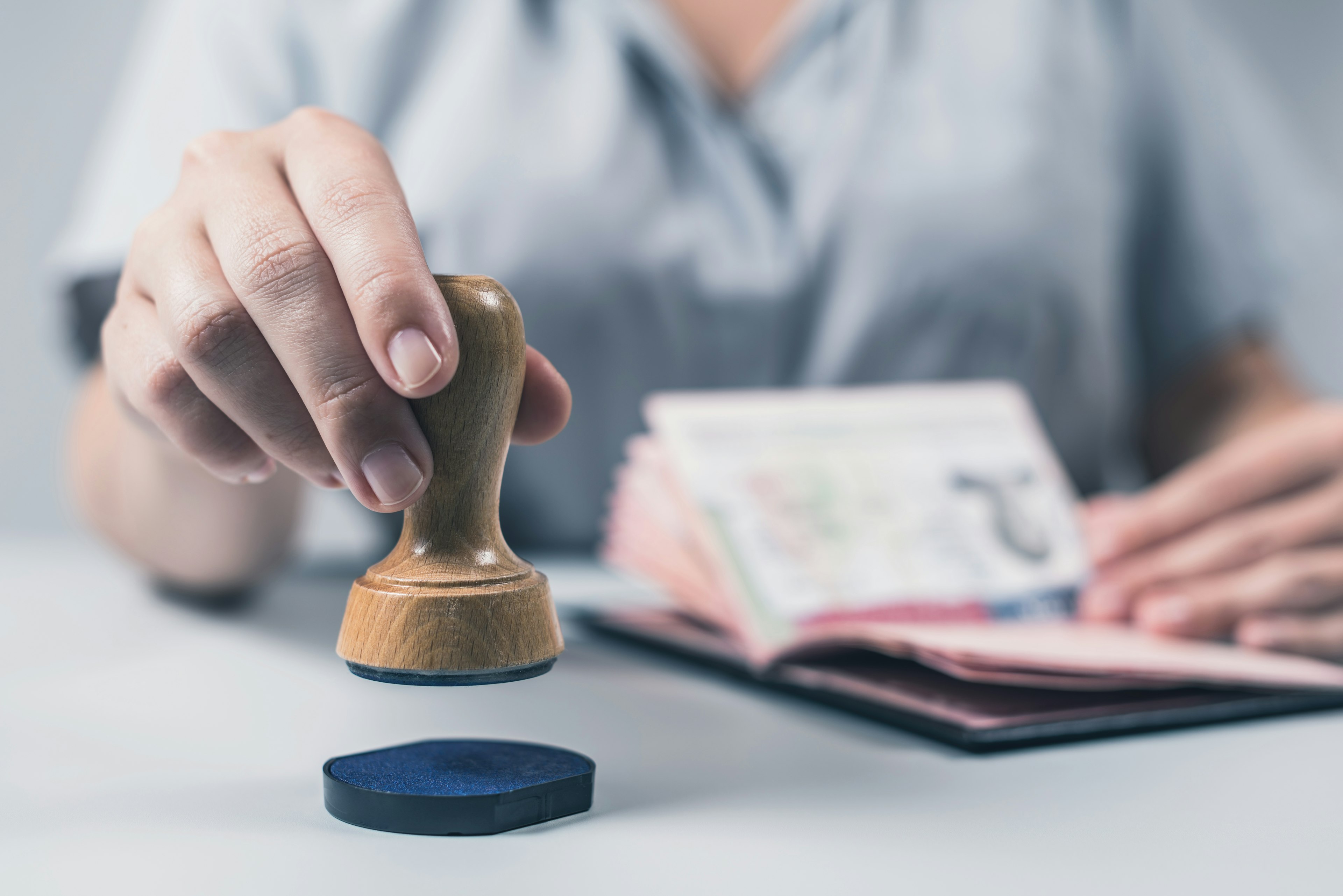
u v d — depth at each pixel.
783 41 0.99
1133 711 0.41
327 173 0.31
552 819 0.30
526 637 0.29
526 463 0.96
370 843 0.28
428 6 0.97
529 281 0.89
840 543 0.53
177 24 0.93
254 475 0.35
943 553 0.55
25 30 1.45
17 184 1.47
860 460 0.58
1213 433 1.05
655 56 0.96
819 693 0.45
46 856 0.27
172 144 0.86
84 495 0.75
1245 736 0.41
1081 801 0.33
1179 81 1.09
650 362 0.94
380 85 0.96
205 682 0.48
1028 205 0.96
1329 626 0.52
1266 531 0.57
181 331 0.30
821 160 0.96
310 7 0.94
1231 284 1.08
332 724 0.42
